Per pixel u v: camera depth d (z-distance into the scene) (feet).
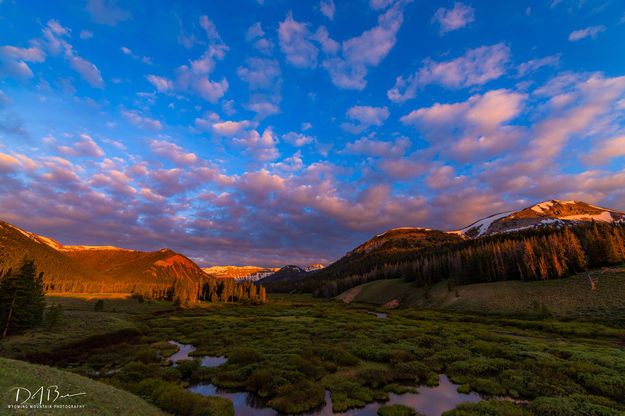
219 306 459.32
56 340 155.74
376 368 116.88
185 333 208.33
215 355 144.05
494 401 84.74
